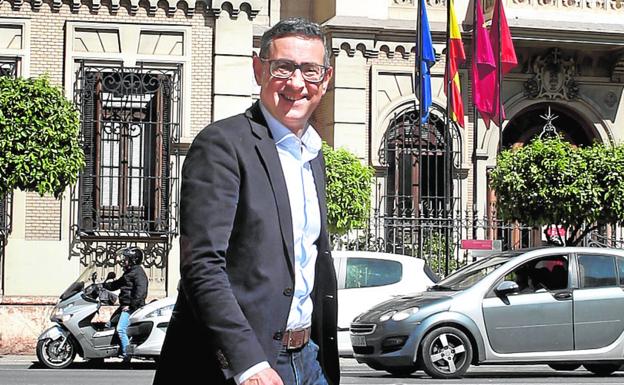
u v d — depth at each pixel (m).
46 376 15.04
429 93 24.38
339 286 17.31
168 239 21.78
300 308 4.50
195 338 4.26
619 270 14.54
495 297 14.18
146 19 22.23
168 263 21.77
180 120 22.12
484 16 26.39
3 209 21.19
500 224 25.92
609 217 21.72
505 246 26.47
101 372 15.87
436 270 24.02
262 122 4.52
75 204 21.52
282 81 4.48
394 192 25.84
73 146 18.59
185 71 22.23
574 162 21.61
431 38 26.22
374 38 25.81
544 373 15.56
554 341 14.20
